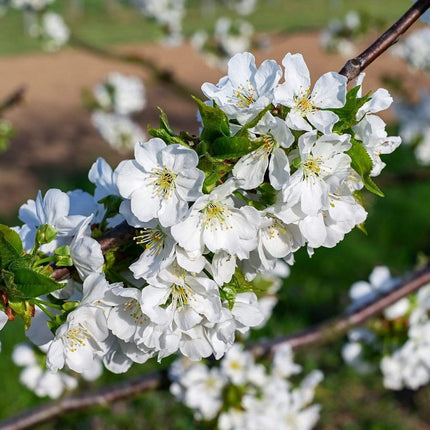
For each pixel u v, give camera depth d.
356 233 1.99
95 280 0.38
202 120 0.36
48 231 0.38
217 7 6.42
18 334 1.42
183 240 0.36
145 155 0.36
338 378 1.48
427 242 1.93
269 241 0.38
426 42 1.52
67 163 2.81
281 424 0.69
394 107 1.47
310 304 1.65
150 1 1.75
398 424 1.36
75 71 4.50
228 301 0.38
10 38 5.73
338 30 1.71
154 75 1.14
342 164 0.36
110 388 0.66
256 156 0.36
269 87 0.37
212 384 0.67
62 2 6.80
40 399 1.30
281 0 6.51
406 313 0.66
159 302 0.38
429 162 1.43
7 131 0.94
